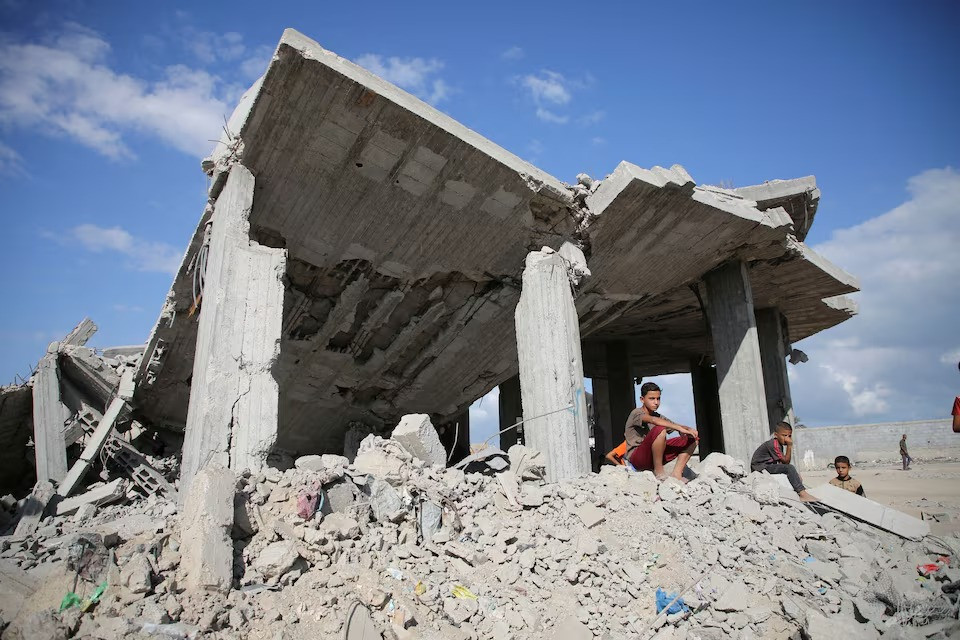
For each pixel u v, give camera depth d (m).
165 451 15.89
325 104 9.17
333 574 5.55
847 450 25.86
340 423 15.77
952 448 24.09
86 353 14.34
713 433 23.69
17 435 14.65
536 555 6.40
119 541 5.46
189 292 12.20
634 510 7.31
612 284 13.81
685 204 11.80
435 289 12.68
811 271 15.45
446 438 18.28
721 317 14.55
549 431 9.78
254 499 5.98
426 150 9.86
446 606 5.54
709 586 6.05
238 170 9.93
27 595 5.01
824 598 5.93
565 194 10.86
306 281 12.36
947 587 5.96
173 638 4.48
